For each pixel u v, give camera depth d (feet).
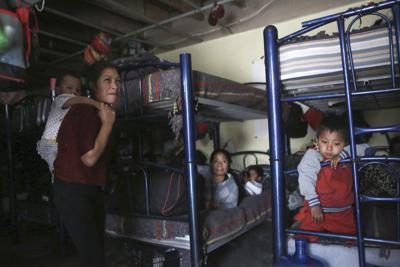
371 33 4.36
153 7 11.16
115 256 7.70
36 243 9.48
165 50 14.37
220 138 13.03
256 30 12.08
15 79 4.54
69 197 4.35
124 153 11.26
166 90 5.82
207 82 6.14
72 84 7.07
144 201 6.52
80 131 4.33
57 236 9.21
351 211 5.08
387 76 4.85
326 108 8.87
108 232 7.15
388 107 8.96
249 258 7.59
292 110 10.04
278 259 4.94
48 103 8.82
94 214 4.63
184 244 5.92
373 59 4.37
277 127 4.98
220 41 12.96
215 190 7.73
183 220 5.90
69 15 9.90
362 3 9.87
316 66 4.74
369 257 4.57
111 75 4.98
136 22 12.23
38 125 9.28
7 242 9.67
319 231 4.83
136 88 6.50
